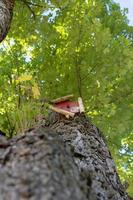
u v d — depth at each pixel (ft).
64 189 3.10
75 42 15.40
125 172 22.09
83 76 15.42
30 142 3.92
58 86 15.66
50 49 16.49
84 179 3.97
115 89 17.12
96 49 15.03
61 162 3.63
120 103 17.37
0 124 10.85
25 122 8.95
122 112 17.11
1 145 4.04
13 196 2.95
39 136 4.02
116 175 7.71
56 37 16.56
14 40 17.53
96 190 6.58
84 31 15.17
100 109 15.52
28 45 17.42
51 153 3.65
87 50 15.48
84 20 15.08
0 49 16.98
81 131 8.55
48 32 16.90
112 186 7.18
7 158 3.70
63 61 16.07
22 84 10.21
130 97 17.22
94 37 15.02
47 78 15.78
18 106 9.77
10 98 10.55
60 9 16.89
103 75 15.31
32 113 9.10
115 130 16.51
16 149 3.84
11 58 16.38
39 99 9.26
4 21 11.40
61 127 8.77
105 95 15.15
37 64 16.22
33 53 17.34
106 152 8.36
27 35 17.42
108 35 14.89
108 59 15.20
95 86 15.21
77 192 3.20
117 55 15.21
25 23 17.47
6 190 3.03
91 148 8.10
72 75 15.79
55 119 9.27
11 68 15.88
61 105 9.06
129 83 17.11
